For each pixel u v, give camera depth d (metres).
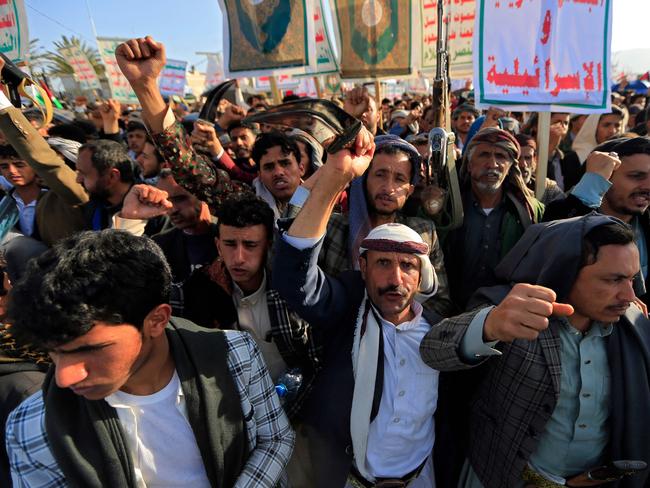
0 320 1.22
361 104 2.66
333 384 1.35
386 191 1.77
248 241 1.47
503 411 1.37
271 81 3.46
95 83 9.85
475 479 1.58
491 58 2.17
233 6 3.13
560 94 2.29
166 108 1.75
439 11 1.80
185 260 1.98
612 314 1.22
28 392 1.12
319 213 1.14
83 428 0.87
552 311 0.94
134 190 1.43
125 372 0.83
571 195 1.89
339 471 1.34
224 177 2.07
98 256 0.76
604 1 2.28
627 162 1.84
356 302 1.44
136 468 0.96
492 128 2.04
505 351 1.35
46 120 2.03
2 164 2.43
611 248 1.18
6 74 1.85
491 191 2.02
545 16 2.18
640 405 1.30
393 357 1.33
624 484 1.38
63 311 0.70
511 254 1.48
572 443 1.37
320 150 2.76
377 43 3.46
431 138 1.85
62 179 2.17
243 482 1.05
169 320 0.95
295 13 3.01
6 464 1.20
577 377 1.33
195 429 0.96
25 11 2.87
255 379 1.13
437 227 1.99
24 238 2.30
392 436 1.31
